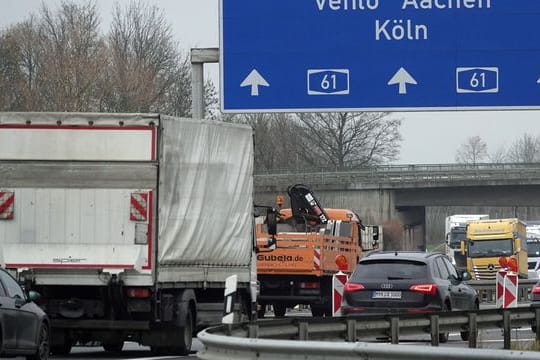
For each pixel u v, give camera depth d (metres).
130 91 136.50
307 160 199.38
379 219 154.38
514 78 41.00
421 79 41.06
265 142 190.38
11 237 37.53
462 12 41.03
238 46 41.25
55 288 38.31
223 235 40.91
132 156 37.56
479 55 41.03
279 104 41.16
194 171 39.28
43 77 135.62
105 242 37.38
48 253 37.34
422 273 43.09
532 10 40.94
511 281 55.47
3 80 139.75
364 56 41.06
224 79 41.25
